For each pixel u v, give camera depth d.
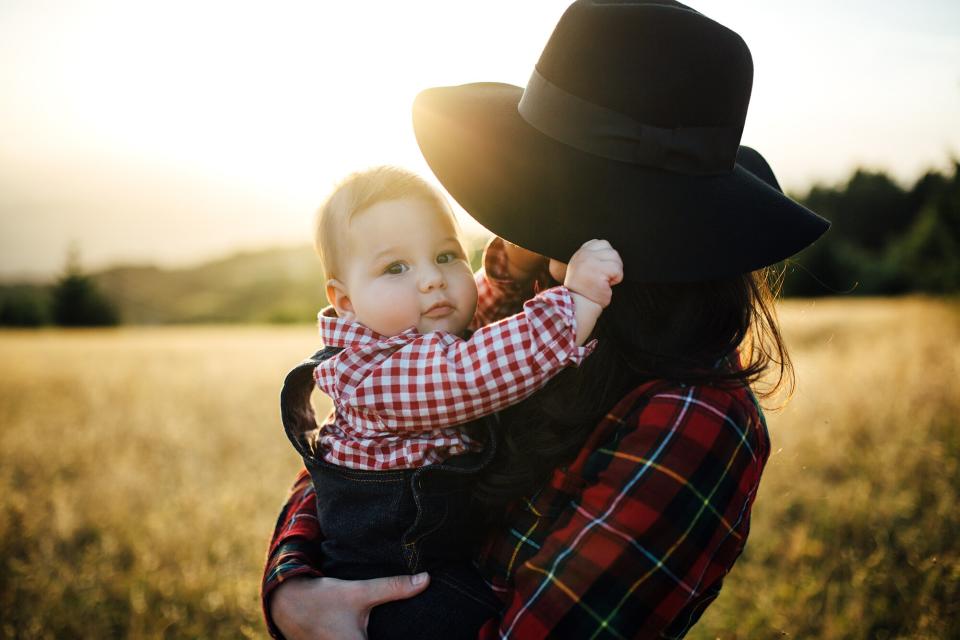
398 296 1.57
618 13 1.25
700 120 1.25
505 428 1.44
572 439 1.31
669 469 1.19
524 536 1.33
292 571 1.47
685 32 1.23
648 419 1.24
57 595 3.64
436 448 1.45
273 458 6.43
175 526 4.57
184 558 4.10
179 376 12.88
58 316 52.59
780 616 3.10
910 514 4.12
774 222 1.29
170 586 3.75
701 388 1.27
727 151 1.30
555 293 1.29
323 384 1.57
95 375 13.09
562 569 1.19
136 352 19.14
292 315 56.38
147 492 5.43
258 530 4.47
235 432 7.48
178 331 40.25
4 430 7.65
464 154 1.39
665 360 1.29
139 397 10.34
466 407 1.36
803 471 4.93
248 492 5.25
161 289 86.44
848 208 33.81
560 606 1.17
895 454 5.04
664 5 1.25
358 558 1.49
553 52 1.33
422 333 1.58
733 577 3.58
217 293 83.06
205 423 8.06
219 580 3.79
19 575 3.88
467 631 1.35
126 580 3.88
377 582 1.39
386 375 1.42
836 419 5.99
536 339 1.29
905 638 2.88
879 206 33.28
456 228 1.70
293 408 1.70
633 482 1.19
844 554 3.59
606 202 1.27
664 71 1.23
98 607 3.59
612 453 1.25
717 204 1.27
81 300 52.81
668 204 1.26
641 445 1.22
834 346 12.78
